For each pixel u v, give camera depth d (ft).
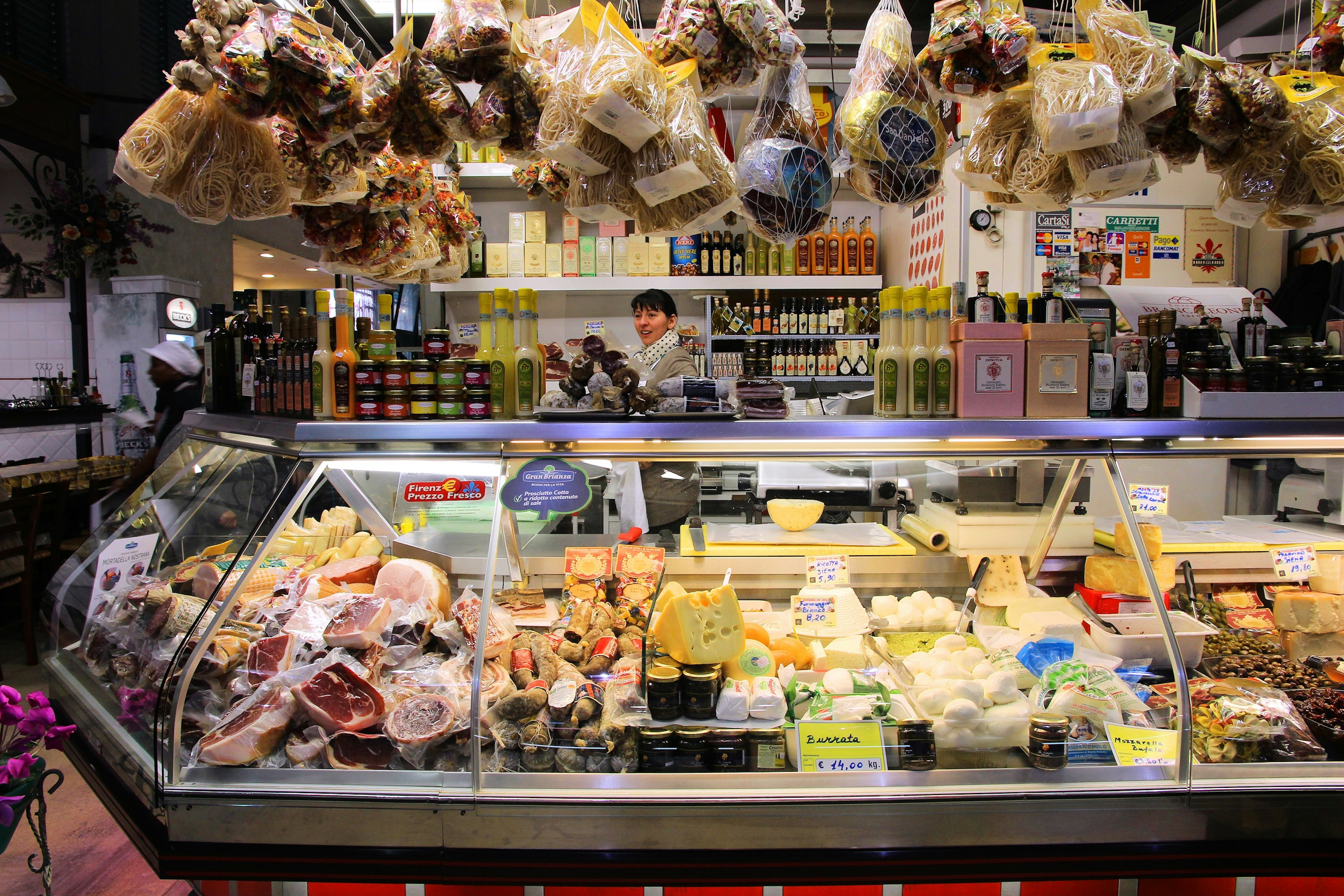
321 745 4.94
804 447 5.45
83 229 21.08
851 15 13.97
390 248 7.80
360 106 5.93
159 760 4.81
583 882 4.77
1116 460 5.57
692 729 5.03
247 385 7.24
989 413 5.64
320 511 6.57
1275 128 6.12
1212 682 5.61
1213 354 5.80
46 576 14.92
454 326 16.43
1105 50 5.64
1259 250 12.10
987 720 5.05
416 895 4.84
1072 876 4.80
